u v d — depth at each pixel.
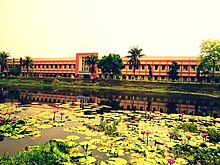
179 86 41.53
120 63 50.66
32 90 33.12
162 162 5.99
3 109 13.99
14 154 6.20
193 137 8.88
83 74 61.91
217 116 15.73
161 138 8.44
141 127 10.33
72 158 5.92
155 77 56.09
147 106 20.12
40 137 8.01
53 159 5.59
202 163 6.23
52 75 67.25
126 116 13.35
